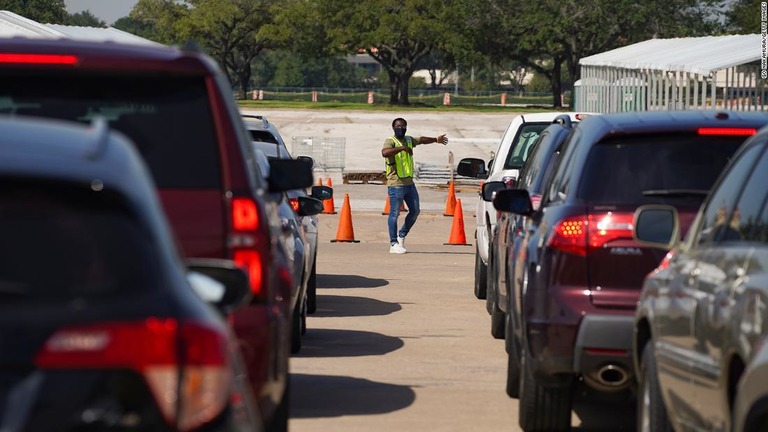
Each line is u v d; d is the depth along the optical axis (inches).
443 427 855.1
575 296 759.1
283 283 722.2
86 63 595.8
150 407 346.6
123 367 344.8
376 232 2556.6
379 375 1056.2
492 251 1375.5
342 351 1177.4
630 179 777.6
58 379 339.9
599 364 749.9
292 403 931.3
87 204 359.3
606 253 759.1
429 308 1502.2
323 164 4269.2
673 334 621.3
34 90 605.6
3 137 376.2
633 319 742.5
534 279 784.9
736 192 598.2
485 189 1258.0
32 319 340.8
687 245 651.5
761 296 494.0
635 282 757.3
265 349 622.5
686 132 787.4
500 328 1266.0
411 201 2153.1
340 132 6033.5
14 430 335.3
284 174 833.5
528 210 924.0
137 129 610.2
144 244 361.4
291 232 1024.9
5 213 353.1
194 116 615.2
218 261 613.0
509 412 908.6
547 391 808.9
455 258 2108.8
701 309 572.4
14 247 350.0
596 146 792.9
